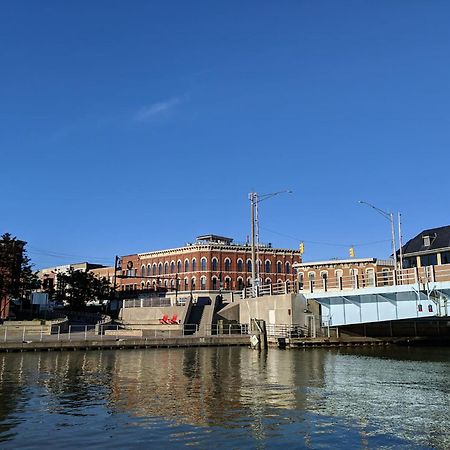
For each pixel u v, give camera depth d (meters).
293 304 54.19
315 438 15.67
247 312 65.12
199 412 19.20
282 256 109.25
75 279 100.94
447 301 44.69
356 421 17.95
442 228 70.12
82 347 48.97
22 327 60.06
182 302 85.00
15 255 74.50
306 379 28.42
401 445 15.07
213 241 113.38
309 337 53.28
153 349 50.56
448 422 17.89
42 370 32.47
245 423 17.47
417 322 60.00
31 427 16.92
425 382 27.56
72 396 22.69
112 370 32.50
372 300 50.12
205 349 50.91
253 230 66.00
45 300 77.12
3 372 31.38
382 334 57.91
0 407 20.17
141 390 24.36
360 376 29.86
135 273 116.19
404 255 70.12
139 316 80.06
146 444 14.95
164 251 110.38
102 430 16.53
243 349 51.06
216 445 14.87
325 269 93.25
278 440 15.40
